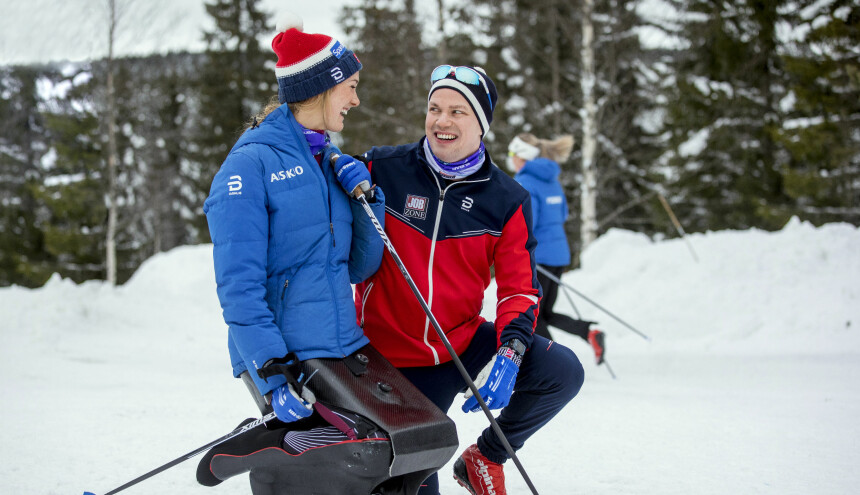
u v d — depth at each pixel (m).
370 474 2.33
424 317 2.82
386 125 23.45
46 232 26.12
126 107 27.73
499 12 19.52
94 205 26.23
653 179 20.38
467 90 2.75
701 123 19.86
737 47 19.28
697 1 19.25
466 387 2.95
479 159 2.84
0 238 28.69
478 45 21.56
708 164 19.86
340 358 2.50
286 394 2.34
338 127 2.69
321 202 2.52
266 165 2.46
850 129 17.38
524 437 3.00
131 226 31.30
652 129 22.22
